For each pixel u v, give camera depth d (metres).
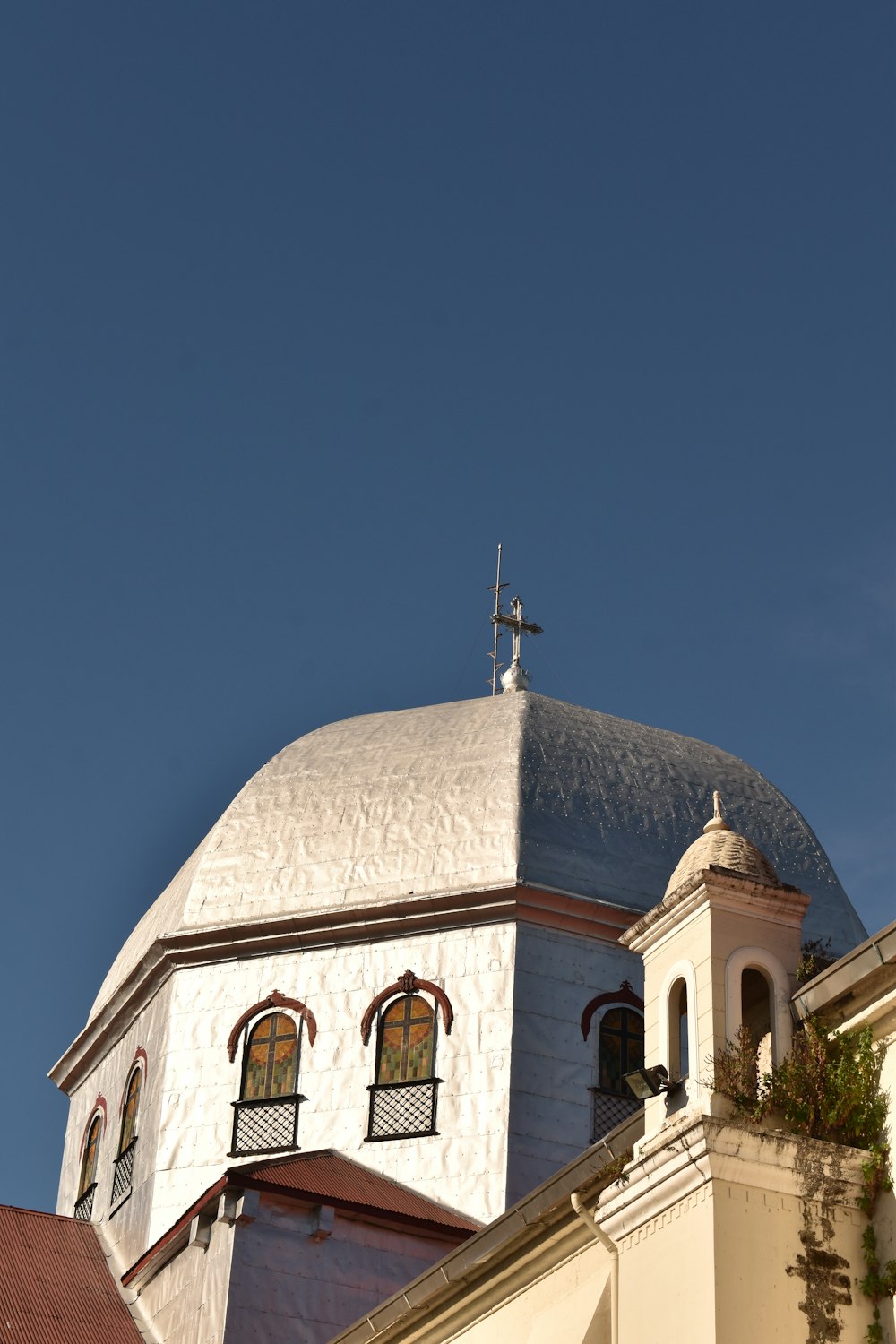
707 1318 13.98
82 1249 30.05
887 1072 14.73
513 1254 18.16
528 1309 18.16
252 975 30.73
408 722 34.00
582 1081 28.64
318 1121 29.12
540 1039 28.77
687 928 16.09
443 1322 19.47
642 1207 15.17
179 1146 29.75
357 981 30.00
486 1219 27.38
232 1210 26.22
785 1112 14.89
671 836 31.59
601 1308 16.20
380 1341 20.16
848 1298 14.23
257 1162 27.39
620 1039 29.16
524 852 30.17
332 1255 26.30
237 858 31.91
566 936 29.70
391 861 30.78
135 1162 30.59
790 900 16.00
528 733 32.50
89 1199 32.06
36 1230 30.38
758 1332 13.93
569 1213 17.06
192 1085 30.17
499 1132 28.02
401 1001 29.58
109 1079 33.19
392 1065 29.20
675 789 32.53
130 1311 28.25
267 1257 25.98
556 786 31.53
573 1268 17.50
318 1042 29.73
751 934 15.83
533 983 29.14
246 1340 25.27
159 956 31.38
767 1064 15.42
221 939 30.88
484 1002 29.06
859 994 14.95
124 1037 33.03
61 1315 27.77
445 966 29.56
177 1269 27.31
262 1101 29.58
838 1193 14.57
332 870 31.05
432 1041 29.09
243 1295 25.56
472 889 29.70
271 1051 30.00
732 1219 14.32
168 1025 30.88
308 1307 25.77
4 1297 27.91
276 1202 26.42
